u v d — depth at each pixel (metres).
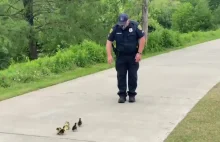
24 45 23.86
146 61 15.23
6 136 6.04
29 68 12.12
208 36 31.00
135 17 21.75
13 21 23.53
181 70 12.49
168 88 9.45
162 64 14.19
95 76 11.81
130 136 5.91
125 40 7.89
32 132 6.20
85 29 25.19
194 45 23.12
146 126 6.38
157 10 28.75
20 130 6.31
